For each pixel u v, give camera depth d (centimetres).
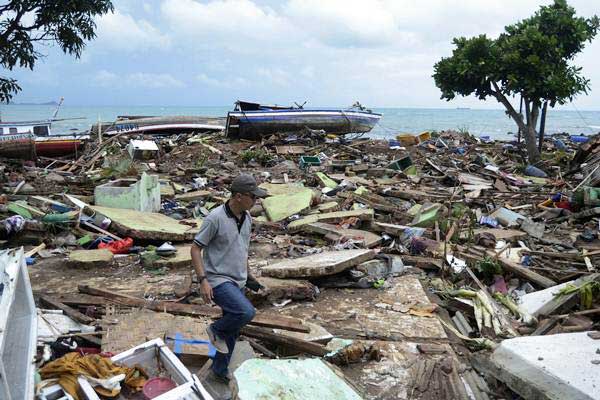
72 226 1002
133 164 1756
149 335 523
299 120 2719
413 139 2775
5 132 2475
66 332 524
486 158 2252
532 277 779
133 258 877
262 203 1282
